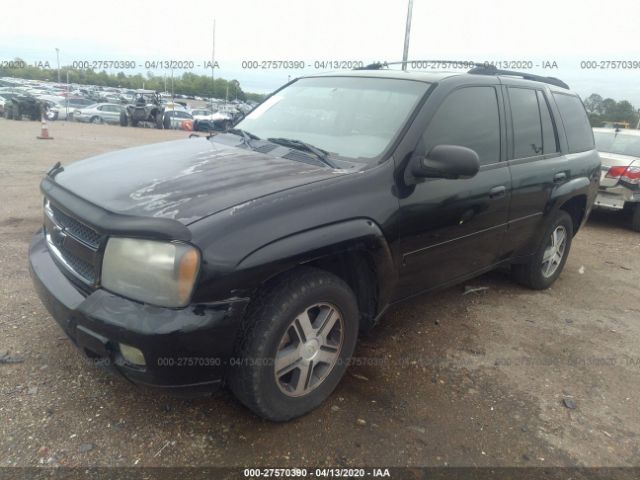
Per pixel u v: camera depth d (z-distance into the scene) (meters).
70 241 2.48
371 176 2.76
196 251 2.09
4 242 4.84
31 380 2.74
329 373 2.73
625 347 3.83
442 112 3.20
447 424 2.73
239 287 2.18
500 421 2.80
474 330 3.87
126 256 2.16
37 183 8.12
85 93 47.56
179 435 2.45
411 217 2.91
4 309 3.47
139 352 2.10
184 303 2.11
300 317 2.49
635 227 8.12
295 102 3.73
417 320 3.95
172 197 2.36
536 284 4.73
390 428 2.65
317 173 2.72
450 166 2.75
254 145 3.32
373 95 3.37
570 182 4.46
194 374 2.21
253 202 2.32
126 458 2.29
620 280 5.50
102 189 2.53
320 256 2.44
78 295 2.35
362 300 3.00
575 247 6.89
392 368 3.22
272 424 2.59
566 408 2.99
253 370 2.32
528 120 4.05
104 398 2.66
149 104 29.17
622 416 2.96
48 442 2.33
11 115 26.33
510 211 3.78
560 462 2.54
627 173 7.87
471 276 3.78
